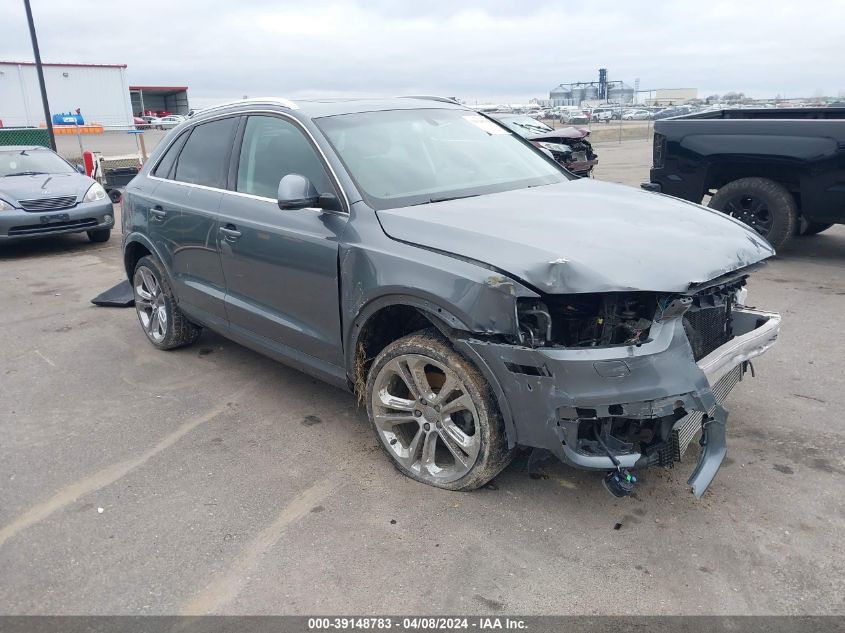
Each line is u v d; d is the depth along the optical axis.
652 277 2.78
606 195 3.96
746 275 3.38
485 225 3.20
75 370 5.20
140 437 4.08
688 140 7.67
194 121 5.02
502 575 2.77
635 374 2.75
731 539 2.94
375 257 3.31
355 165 3.75
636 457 2.84
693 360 2.88
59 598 2.73
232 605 2.66
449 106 4.84
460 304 2.95
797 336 5.29
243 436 4.05
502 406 2.98
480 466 3.16
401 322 3.70
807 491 3.27
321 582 2.77
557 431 2.84
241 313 4.37
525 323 2.87
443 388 3.23
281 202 3.50
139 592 2.75
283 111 4.14
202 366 5.20
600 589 2.68
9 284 8.05
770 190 7.30
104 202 10.34
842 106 8.07
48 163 11.14
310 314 3.81
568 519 3.12
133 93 72.06
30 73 36.47
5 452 3.94
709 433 3.00
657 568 2.78
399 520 3.16
